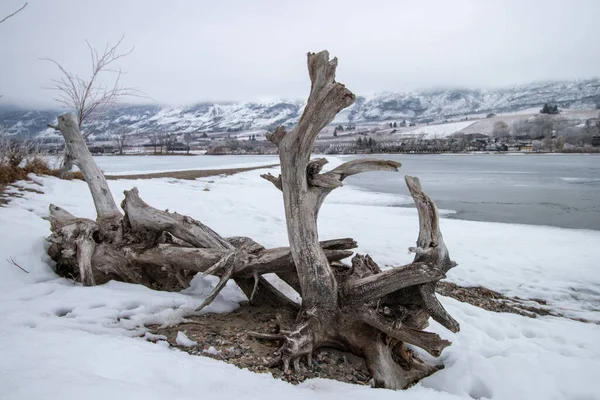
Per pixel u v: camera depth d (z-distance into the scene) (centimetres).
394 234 1027
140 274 553
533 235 1054
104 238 568
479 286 727
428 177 3003
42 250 594
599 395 370
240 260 484
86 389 247
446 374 407
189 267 512
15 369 271
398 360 420
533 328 546
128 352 335
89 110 1377
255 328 453
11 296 467
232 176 2480
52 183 1171
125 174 2264
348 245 484
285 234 963
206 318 477
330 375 380
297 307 512
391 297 414
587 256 874
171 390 279
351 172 412
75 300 466
